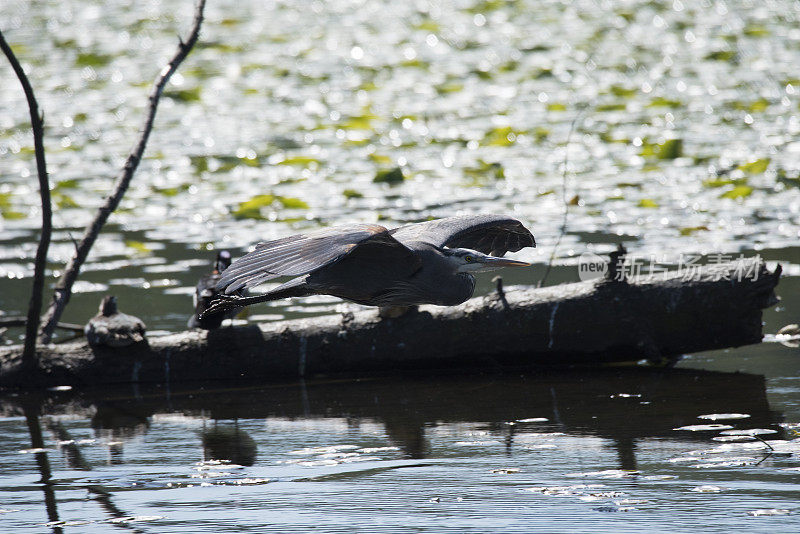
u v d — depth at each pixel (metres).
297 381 12.63
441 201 20.42
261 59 35.53
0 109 30.09
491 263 8.68
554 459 9.27
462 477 8.89
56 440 10.50
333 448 9.89
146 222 20.09
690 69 31.61
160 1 50.09
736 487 8.31
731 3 43.78
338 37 39.12
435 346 12.60
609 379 12.09
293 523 7.92
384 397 11.74
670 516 7.75
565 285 12.71
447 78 31.70
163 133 27.33
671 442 9.60
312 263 6.95
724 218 18.62
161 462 9.66
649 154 22.69
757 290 12.16
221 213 20.48
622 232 17.97
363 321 12.71
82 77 33.84
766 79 29.75
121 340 12.48
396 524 7.81
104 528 7.93
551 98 28.77
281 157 24.55
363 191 21.41
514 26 40.16
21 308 15.33
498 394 11.66
